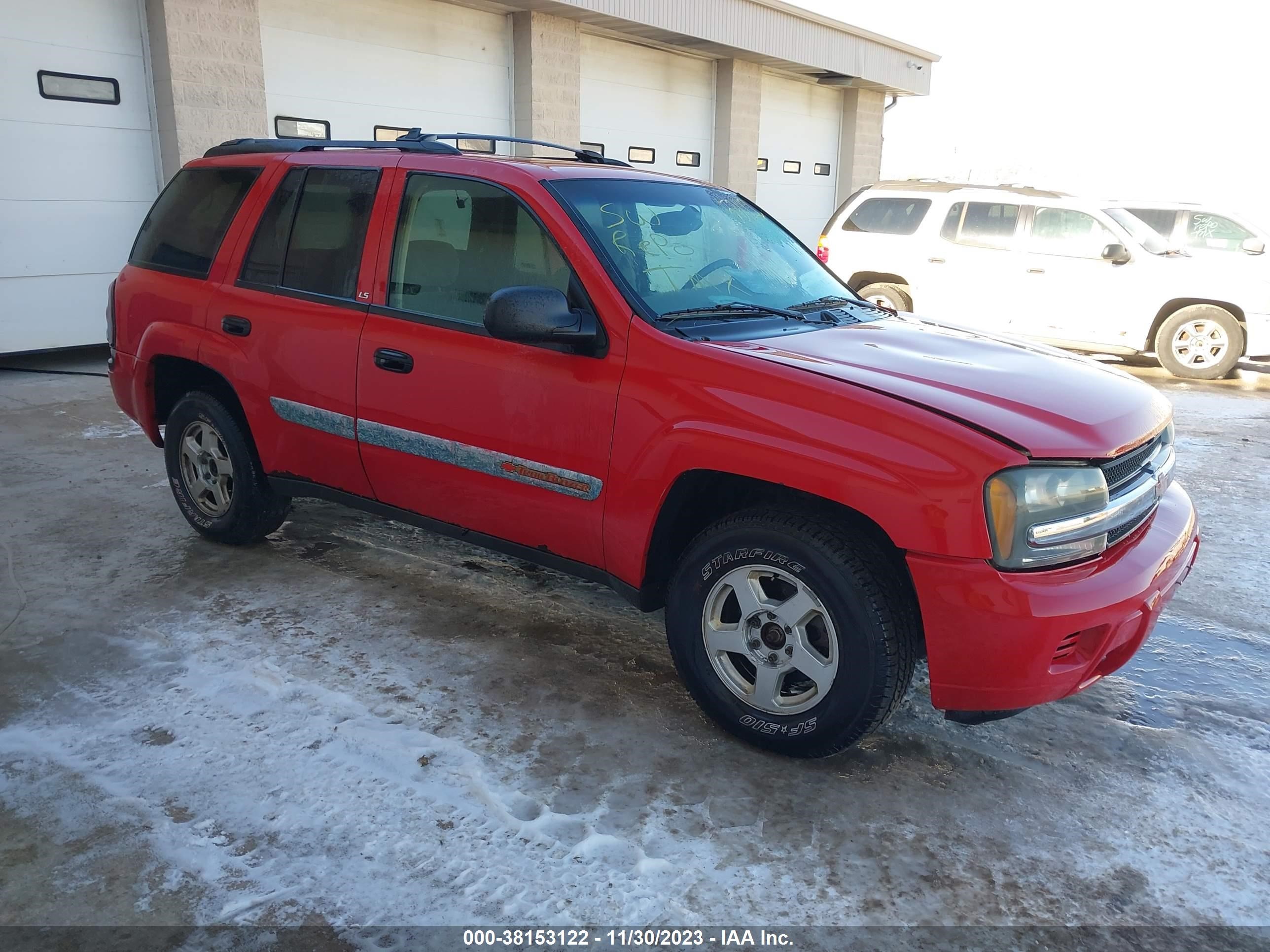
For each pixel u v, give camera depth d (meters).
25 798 2.64
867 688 2.67
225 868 2.39
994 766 2.96
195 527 4.52
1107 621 2.58
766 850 2.53
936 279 10.69
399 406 3.53
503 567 4.40
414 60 10.95
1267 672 3.65
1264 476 6.24
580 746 2.97
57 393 7.73
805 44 15.33
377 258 3.63
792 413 2.70
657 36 13.32
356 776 2.78
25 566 4.25
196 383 4.58
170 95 8.82
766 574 2.86
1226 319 9.60
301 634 3.66
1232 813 2.77
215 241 4.22
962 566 2.50
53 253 8.61
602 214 3.33
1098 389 3.01
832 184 18.83
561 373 3.11
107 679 3.28
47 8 8.19
